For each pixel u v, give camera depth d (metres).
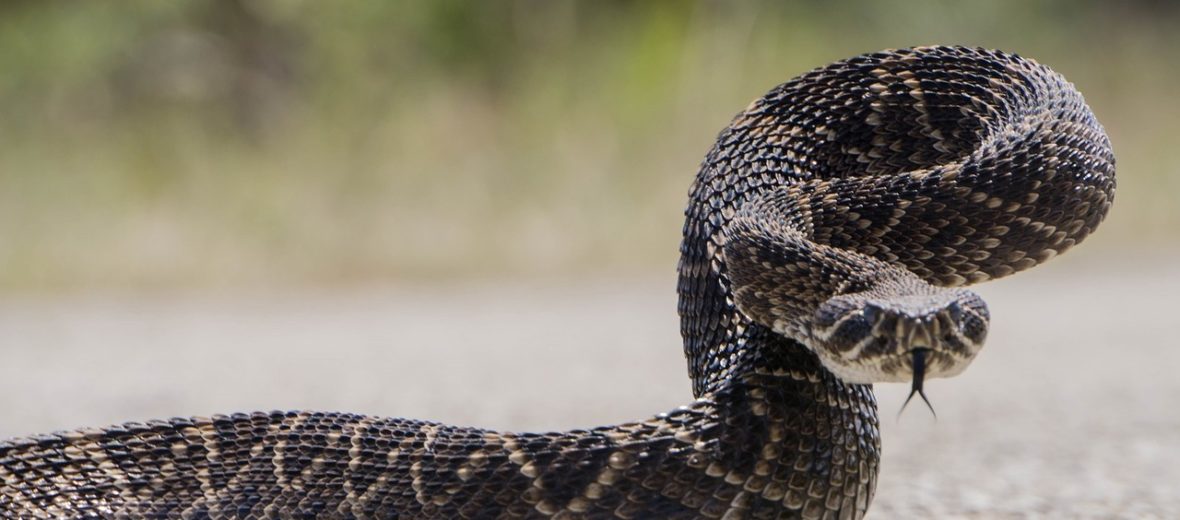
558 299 35.34
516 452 13.09
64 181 40.81
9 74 48.53
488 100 47.72
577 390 24.73
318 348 29.58
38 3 51.09
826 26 55.22
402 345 29.72
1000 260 13.88
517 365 27.36
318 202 40.00
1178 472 17.94
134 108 48.72
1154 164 48.72
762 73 49.28
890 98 15.13
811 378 12.80
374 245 38.50
